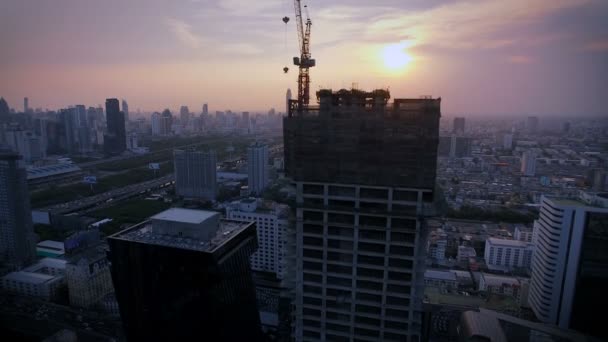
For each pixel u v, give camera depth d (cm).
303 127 12144
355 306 12812
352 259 12588
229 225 16812
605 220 19725
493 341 15462
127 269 15250
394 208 11938
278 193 14875
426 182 11481
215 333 15038
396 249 12219
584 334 18638
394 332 12562
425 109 11100
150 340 16038
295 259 13475
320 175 12325
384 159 11688
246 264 16800
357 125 11694
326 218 12562
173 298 15062
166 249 14475
